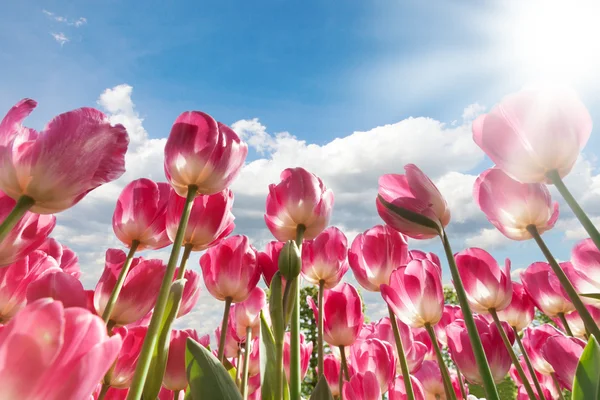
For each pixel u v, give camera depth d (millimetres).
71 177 182
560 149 250
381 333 507
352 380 341
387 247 399
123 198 300
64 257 350
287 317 274
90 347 108
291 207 365
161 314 199
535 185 314
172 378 333
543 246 298
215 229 302
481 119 275
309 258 422
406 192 318
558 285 458
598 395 208
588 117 250
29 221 205
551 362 379
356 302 432
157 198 303
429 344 599
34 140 190
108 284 267
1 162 178
